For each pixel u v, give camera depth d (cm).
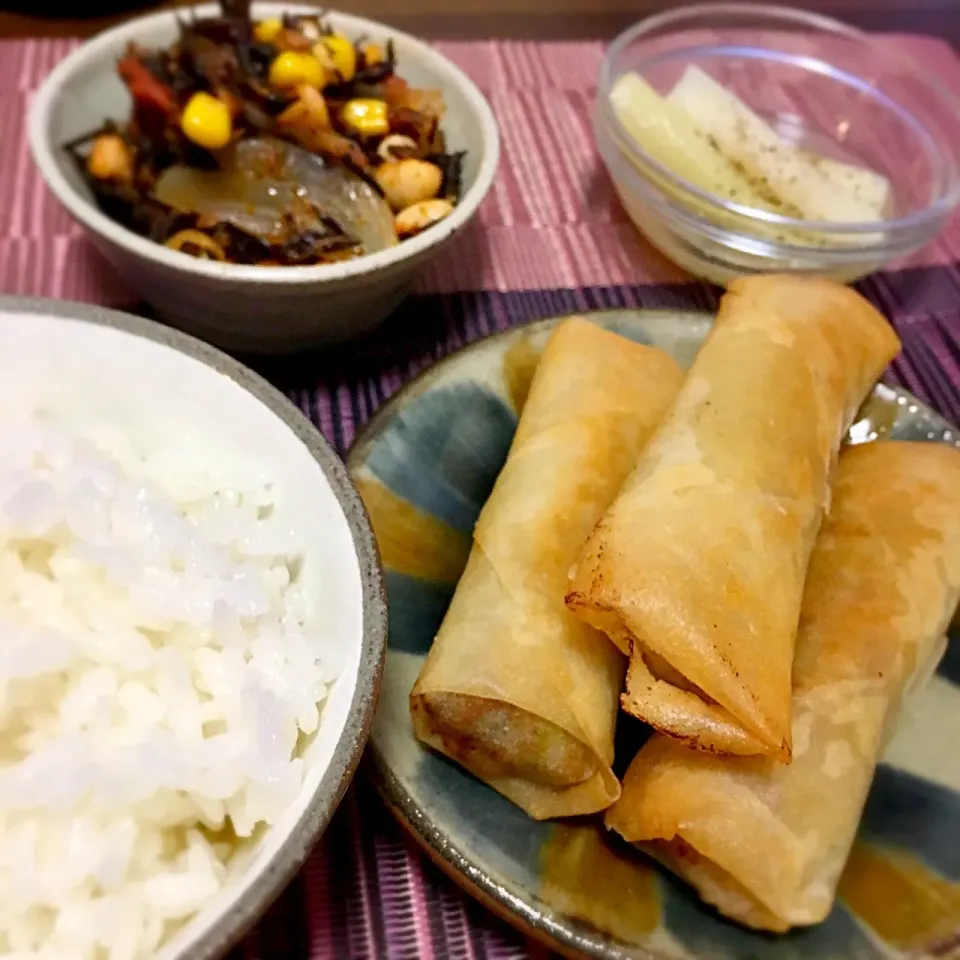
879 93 32
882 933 15
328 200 22
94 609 14
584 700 17
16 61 30
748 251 25
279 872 11
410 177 22
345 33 25
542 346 22
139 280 20
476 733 17
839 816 16
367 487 19
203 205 22
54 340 16
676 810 16
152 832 13
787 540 18
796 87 32
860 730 17
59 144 22
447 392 20
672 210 25
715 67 32
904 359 25
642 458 19
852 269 25
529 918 14
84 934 12
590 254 27
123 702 13
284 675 14
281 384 22
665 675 16
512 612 17
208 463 16
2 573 14
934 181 29
